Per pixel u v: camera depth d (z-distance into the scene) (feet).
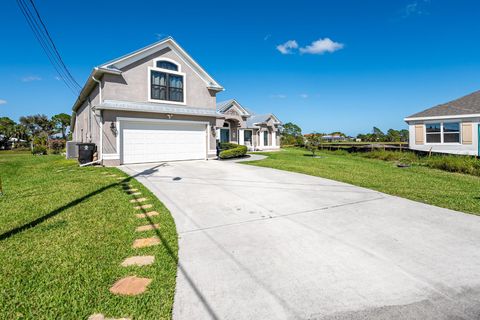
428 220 16.30
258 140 89.76
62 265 10.44
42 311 7.88
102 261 10.85
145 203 19.47
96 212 17.04
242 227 15.15
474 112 50.26
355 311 8.09
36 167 43.37
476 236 13.79
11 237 13.06
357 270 10.45
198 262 11.07
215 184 26.76
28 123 173.78
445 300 8.61
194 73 48.75
